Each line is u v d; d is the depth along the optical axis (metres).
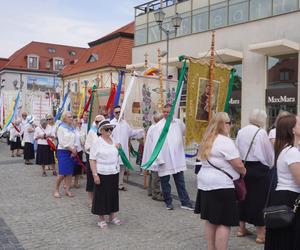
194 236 5.87
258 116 5.62
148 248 5.33
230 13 21.91
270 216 3.76
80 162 9.01
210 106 7.64
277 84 19.56
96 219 6.80
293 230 3.81
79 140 9.54
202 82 7.53
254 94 20.39
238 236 5.87
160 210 7.50
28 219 6.75
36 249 5.26
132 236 5.86
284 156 3.85
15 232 6.00
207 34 23.03
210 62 7.63
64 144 8.35
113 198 6.36
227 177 4.38
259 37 20.17
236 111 21.39
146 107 10.41
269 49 18.64
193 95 7.41
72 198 8.48
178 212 7.34
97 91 11.15
